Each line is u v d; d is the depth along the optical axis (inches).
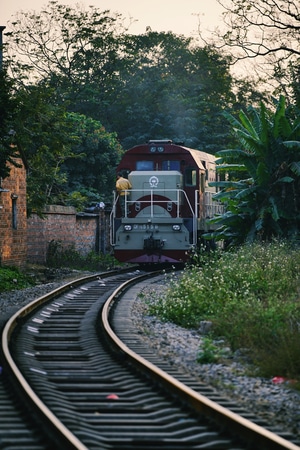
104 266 3216.0
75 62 6205.7
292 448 624.7
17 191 2851.9
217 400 861.8
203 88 5989.2
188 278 1812.3
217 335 1338.6
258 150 2491.4
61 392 906.1
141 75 6368.1
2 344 1117.1
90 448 663.8
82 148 4778.5
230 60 3179.1
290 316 1336.1
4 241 2679.6
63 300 1857.8
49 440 682.2
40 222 3164.4
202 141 5718.5
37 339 1307.8
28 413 771.4
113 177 4913.9
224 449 682.8
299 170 2390.5
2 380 944.9
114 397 878.4
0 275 2316.7
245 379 993.5
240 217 2492.6
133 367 1034.7
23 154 2871.6
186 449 683.4
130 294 1968.5
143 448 682.2
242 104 4601.4
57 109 3398.1
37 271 2854.3
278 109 2469.2
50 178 3457.2
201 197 2827.3
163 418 784.3
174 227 2716.5
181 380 963.3
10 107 2258.9
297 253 2074.3
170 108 5905.5
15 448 663.8
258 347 1186.6
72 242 3447.3
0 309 1700.3
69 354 1165.1
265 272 1820.9
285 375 1008.2
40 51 6122.1
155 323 1491.1
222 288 1646.2
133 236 2755.9
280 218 2507.4
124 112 6107.3
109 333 1262.3
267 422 782.5
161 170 2773.1
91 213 3848.4
